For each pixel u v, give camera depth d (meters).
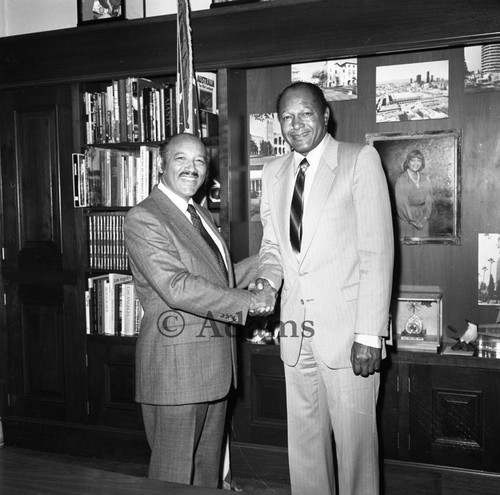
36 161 3.17
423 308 2.71
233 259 2.88
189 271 2.14
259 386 2.90
